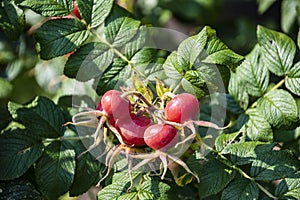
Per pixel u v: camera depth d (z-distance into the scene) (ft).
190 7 3.72
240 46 3.81
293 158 2.42
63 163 2.46
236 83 2.63
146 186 2.35
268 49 2.59
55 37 2.45
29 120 2.50
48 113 2.52
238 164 2.41
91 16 2.48
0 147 2.46
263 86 2.59
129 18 2.52
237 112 2.63
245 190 2.38
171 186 2.52
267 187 2.60
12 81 3.27
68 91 3.03
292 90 2.55
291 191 2.38
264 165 2.40
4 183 2.49
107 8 2.48
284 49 2.58
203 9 3.74
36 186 2.53
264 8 3.37
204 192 2.38
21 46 3.25
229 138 2.45
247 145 2.43
